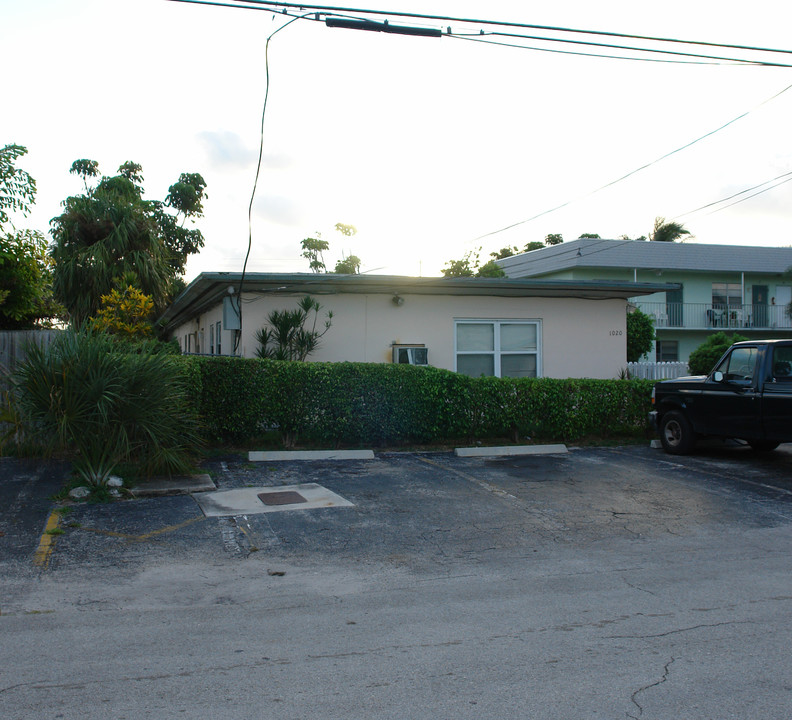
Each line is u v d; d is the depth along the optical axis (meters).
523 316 15.85
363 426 11.73
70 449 9.28
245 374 11.09
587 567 6.21
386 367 11.83
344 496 8.59
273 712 3.57
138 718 3.49
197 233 34.88
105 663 4.16
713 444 13.07
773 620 4.94
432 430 12.04
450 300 15.36
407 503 8.34
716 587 5.68
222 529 7.14
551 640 4.56
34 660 4.19
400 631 4.71
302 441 11.95
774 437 10.49
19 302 13.87
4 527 6.98
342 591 5.55
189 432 9.85
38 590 5.46
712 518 7.95
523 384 12.54
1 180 12.82
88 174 32.59
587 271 32.88
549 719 3.52
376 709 3.61
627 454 12.01
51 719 3.47
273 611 5.10
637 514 8.09
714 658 4.27
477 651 4.37
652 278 34.09
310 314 14.34
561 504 8.46
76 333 9.01
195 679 3.95
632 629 4.76
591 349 16.41
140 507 7.86
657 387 12.36
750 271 34.69
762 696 3.78
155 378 8.88
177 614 5.02
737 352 11.24
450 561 6.36
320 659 4.24
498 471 10.32
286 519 7.55
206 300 16.44
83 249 20.80
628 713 3.58
